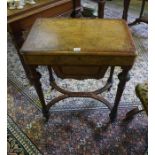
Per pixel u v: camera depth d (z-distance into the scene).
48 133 1.30
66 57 0.93
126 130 1.30
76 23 1.13
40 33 1.04
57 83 1.65
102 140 1.25
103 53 0.91
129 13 2.68
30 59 0.95
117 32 1.06
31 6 1.24
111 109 1.30
